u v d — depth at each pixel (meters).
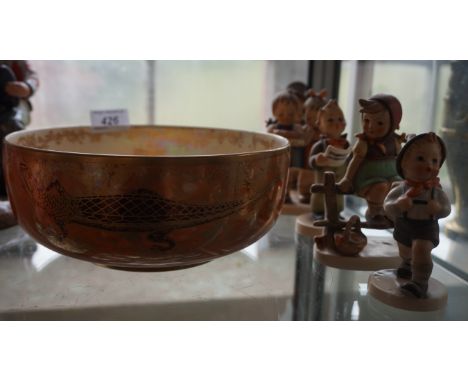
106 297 0.75
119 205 0.55
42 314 0.71
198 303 0.74
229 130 0.88
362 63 1.15
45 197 0.57
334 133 0.92
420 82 0.94
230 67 1.46
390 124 0.78
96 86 1.44
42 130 0.80
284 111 1.08
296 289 0.79
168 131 0.95
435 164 0.64
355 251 0.80
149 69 1.45
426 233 0.66
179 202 0.56
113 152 0.93
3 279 0.79
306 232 0.91
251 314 0.73
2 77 1.00
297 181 1.12
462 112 0.80
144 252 0.58
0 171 1.04
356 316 0.73
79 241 0.58
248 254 0.89
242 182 0.59
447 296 0.70
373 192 0.80
